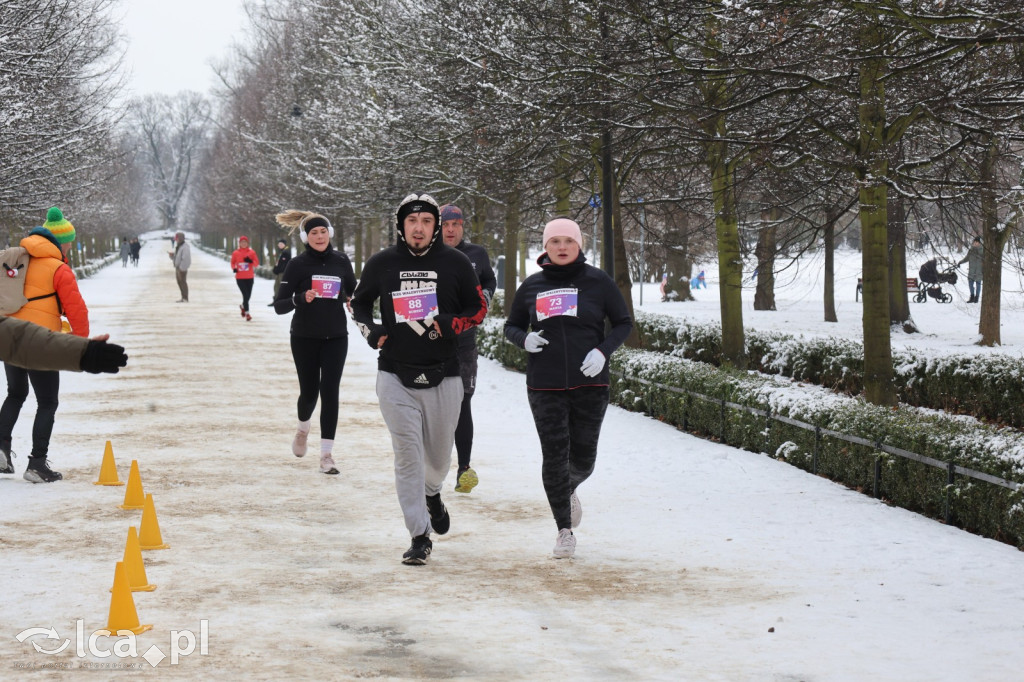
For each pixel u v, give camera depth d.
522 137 17.50
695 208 22.95
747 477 10.13
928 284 38.94
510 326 7.52
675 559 7.20
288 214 10.59
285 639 5.46
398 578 6.68
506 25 16.75
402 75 22.34
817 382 17.97
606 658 5.23
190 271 75.06
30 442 11.76
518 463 10.85
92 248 89.94
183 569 6.80
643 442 12.16
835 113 13.62
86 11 24.83
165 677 4.86
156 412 14.07
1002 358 14.06
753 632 5.66
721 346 19.67
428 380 7.10
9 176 22.70
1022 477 7.58
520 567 6.98
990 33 11.18
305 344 10.33
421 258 7.19
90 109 26.47
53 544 7.41
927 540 7.71
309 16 37.34
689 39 13.05
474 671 5.01
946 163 14.38
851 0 11.00
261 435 12.44
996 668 5.11
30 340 3.33
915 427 9.05
